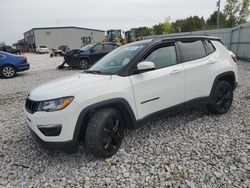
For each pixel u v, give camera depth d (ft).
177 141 12.82
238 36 54.95
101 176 10.14
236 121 15.16
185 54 14.07
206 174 9.85
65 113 10.14
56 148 10.50
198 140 12.83
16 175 10.64
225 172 9.91
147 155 11.54
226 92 16.20
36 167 11.16
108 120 10.98
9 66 40.01
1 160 11.95
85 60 47.32
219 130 13.96
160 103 12.76
